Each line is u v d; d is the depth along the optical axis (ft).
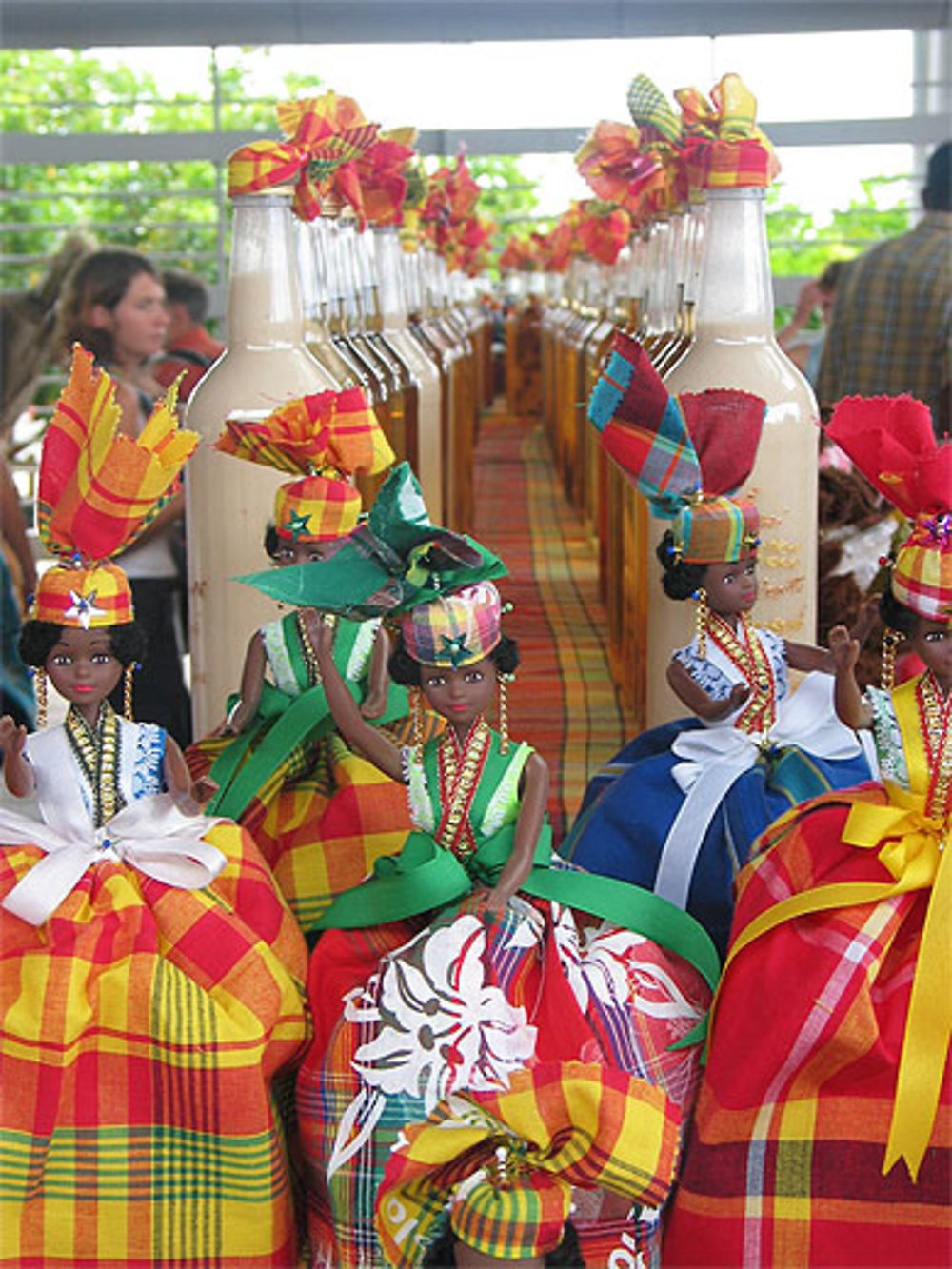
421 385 11.62
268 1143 6.84
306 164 9.41
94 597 7.21
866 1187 6.76
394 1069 6.75
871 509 10.57
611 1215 6.81
